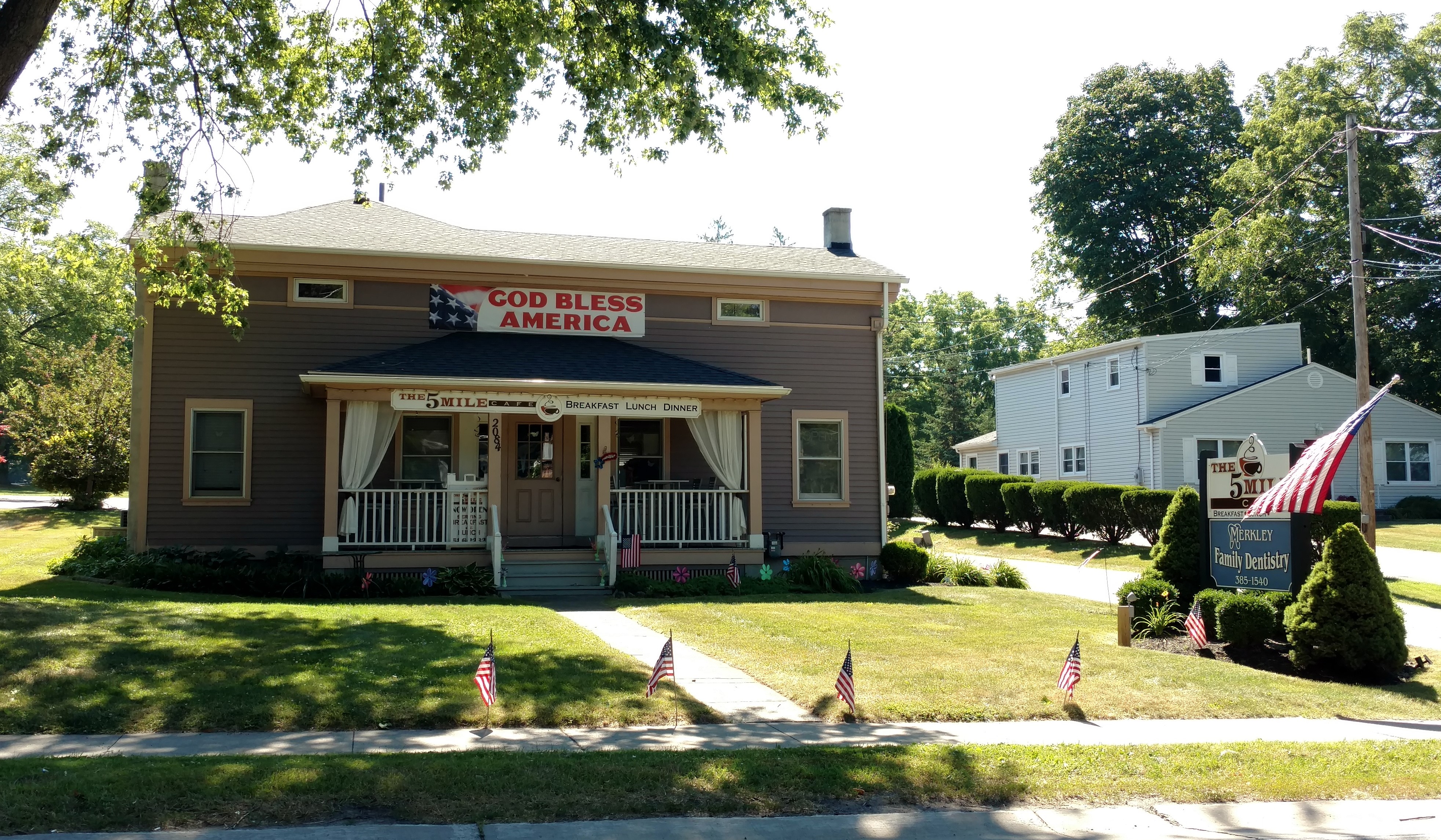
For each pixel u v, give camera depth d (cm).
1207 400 3575
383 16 1439
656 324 2028
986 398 7475
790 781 682
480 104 1473
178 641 1053
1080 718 945
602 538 1820
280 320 1845
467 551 1781
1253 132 4481
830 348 2100
